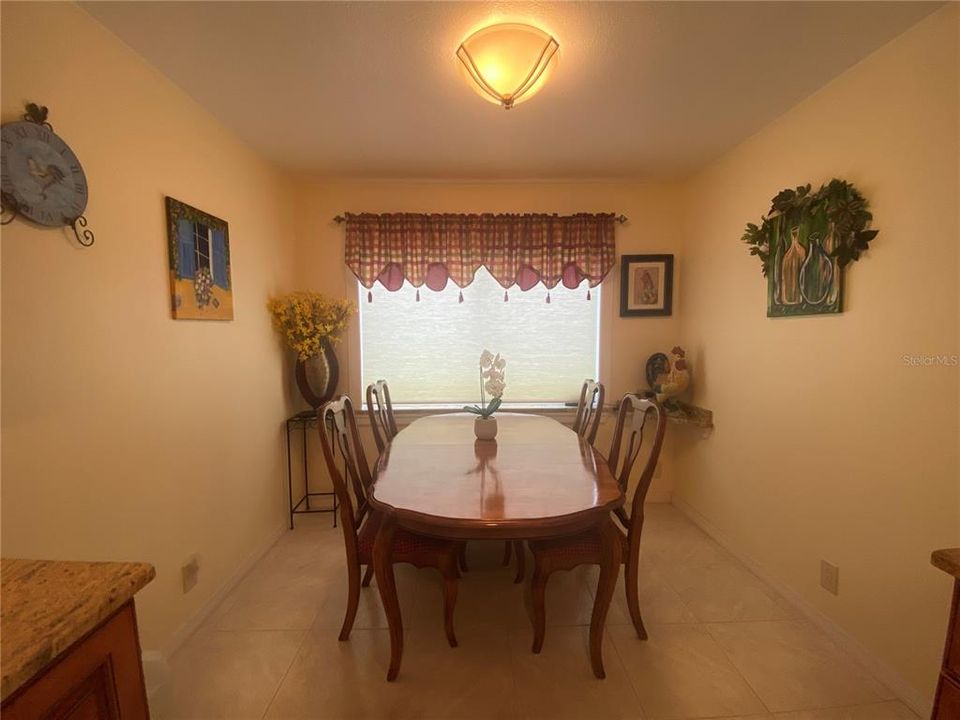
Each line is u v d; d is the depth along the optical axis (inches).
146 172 62.4
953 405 51.9
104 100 55.1
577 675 61.5
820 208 69.7
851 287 65.2
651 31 57.1
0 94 42.9
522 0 51.7
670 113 79.4
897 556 58.7
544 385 124.1
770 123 83.1
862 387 63.6
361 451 80.4
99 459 53.9
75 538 50.6
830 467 69.4
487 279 121.3
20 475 44.6
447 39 58.6
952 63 51.4
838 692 58.8
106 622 27.0
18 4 44.6
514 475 66.4
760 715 55.2
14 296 43.9
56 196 47.8
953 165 51.4
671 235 120.0
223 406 81.4
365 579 83.2
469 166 105.6
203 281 75.0
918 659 56.1
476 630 70.8
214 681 60.7
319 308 105.7
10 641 21.8
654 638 68.8
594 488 61.0
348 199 117.3
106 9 51.8
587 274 116.3
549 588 82.5
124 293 57.9
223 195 82.6
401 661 61.4
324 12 53.2
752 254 86.6
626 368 122.6
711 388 104.6
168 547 65.9
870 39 58.5
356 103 75.1
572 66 64.8
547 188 118.6
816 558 72.3
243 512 88.4
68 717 23.9
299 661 64.4
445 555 63.8
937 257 53.2
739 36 58.2
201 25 55.1
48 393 47.4
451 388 123.2
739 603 77.9
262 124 82.4
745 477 91.4
